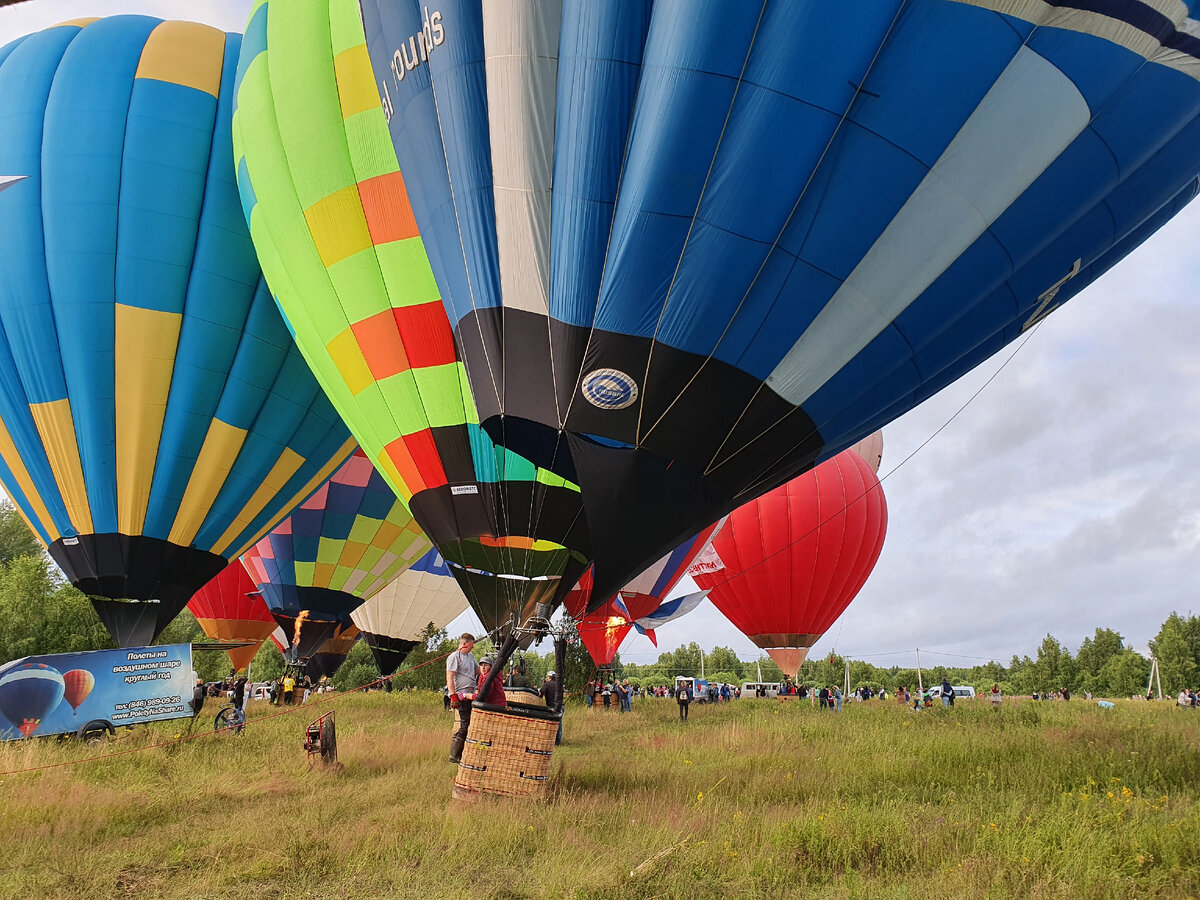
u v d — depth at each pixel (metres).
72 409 14.28
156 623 14.91
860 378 8.26
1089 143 7.93
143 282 14.30
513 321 8.38
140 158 14.47
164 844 5.75
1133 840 5.18
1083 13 7.45
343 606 22.06
